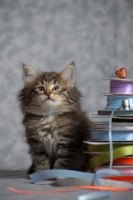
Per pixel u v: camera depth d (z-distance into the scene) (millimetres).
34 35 1479
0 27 1475
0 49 1472
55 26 1483
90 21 1487
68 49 1482
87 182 871
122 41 1482
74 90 1097
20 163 1449
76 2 1489
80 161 1079
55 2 1489
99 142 953
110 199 780
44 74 1099
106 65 1483
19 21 1479
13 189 848
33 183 939
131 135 949
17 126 1463
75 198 783
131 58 1481
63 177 904
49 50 1479
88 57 1484
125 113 957
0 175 1107
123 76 995
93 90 1481
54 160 1076
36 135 1061
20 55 1473
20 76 1467
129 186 864
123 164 954
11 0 1481
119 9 1486
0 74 1468
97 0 1489
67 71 1093
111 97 991
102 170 890
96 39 1485
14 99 1464
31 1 1483
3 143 1464
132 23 1483
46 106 1050
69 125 1052
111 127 954
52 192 823
